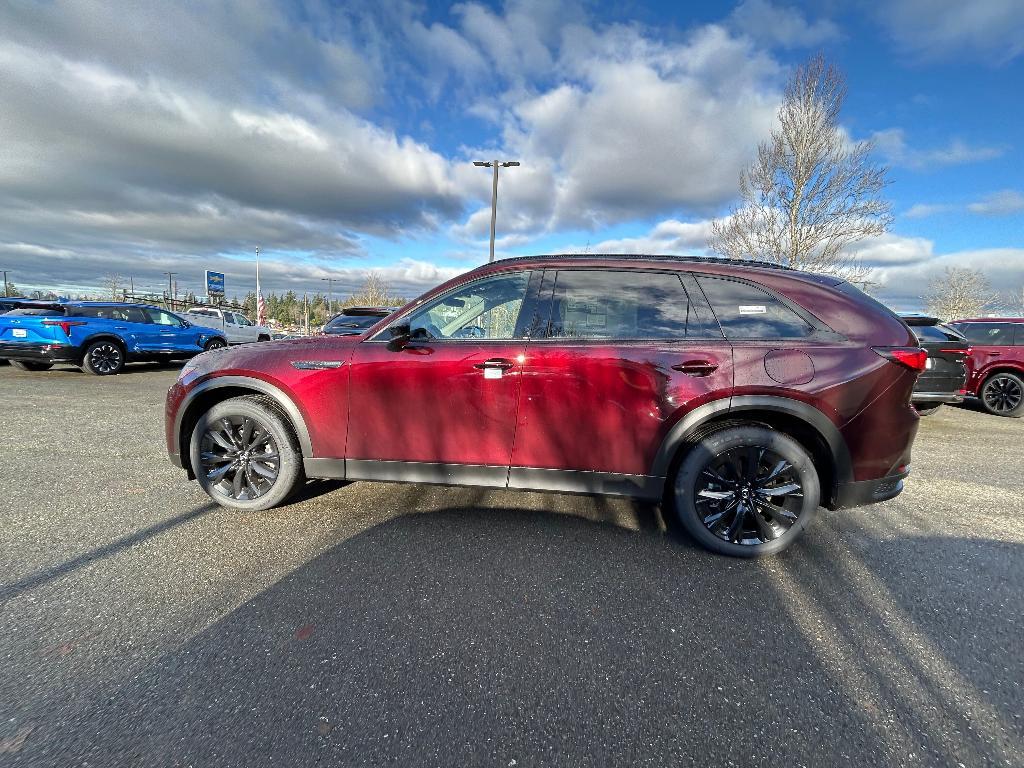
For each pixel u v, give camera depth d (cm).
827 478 275
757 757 150
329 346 304
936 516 338
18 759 142
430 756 148
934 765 148
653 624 213
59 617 207
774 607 228
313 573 246
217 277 5041
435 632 204
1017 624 218
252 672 179
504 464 288
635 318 285
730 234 1462
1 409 650
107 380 975
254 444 314
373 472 302
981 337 802
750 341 271
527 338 288
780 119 1346
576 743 154
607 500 347
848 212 1314
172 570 246
